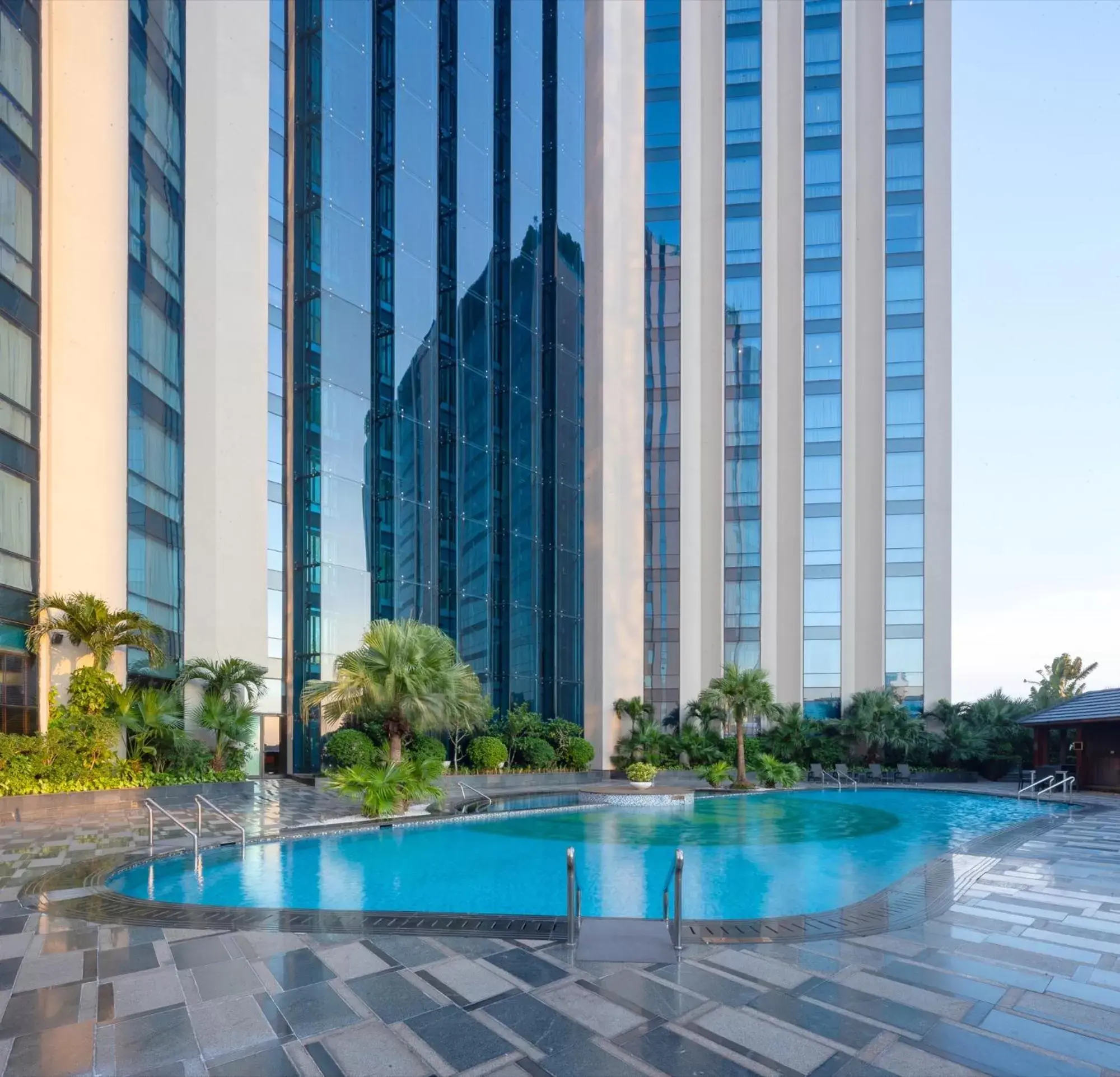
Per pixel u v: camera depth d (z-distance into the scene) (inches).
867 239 1440.7
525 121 1288.1
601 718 1263.5
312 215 928.3
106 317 733.9
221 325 865.5
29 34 673.6
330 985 214.2
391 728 749.9
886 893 339.9
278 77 955.3
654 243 1461.6
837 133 1461.6
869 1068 167.6
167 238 863.7
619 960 236.4
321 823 554.6
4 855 420.8
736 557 1405.0
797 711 1242.0
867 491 1392.7
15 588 629.6
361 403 955.3
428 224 1077.8
